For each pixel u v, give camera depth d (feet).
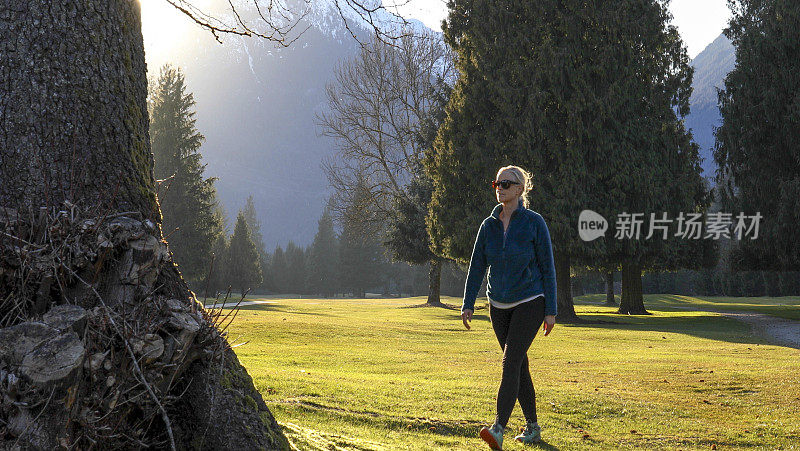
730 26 100.37
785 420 20.27
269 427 9.42
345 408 18.56
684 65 90.99
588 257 84.12
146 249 8.53
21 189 8.69
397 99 129.80
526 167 82.28
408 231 127.03
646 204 82.48
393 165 133.28
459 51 90.74
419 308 126.31
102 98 9.32
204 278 160.35
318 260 344.08
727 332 72.18
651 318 94.53
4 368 7.06
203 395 9.03
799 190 87.71
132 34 10.02
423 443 14.75
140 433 8.23
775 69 91.56
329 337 53.31
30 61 8.86
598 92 83.56
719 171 100.99
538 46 84.12
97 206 8.75
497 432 12.79
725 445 16.94
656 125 87.45
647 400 23.91
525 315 13.03
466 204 87.15
